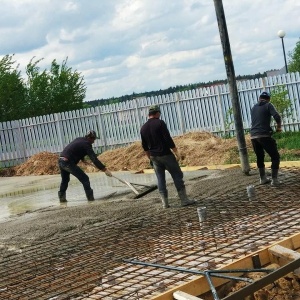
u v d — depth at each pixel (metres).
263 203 8.95
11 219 11.43
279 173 11.98
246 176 12.34
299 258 5.37
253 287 4.99
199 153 17.20
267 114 10.47
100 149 23.94
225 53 12.66
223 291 5.69
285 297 5.70
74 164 12.55
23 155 25.78
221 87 20.78
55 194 14.68
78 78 35.44
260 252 6.15
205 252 6.70
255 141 10.55
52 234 9.23
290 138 17.89
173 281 5.77
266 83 20.09
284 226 7.34
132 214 9.94
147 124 9.97
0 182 20.17
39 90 34.53
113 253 7.30
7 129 25.83
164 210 9.81
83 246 7.93
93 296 5.85
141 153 18.52
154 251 7.14
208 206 9.45
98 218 9.95
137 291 5.65
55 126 24.86
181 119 21.81
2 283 6.70
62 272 6.80
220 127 20.95
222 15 12.67
